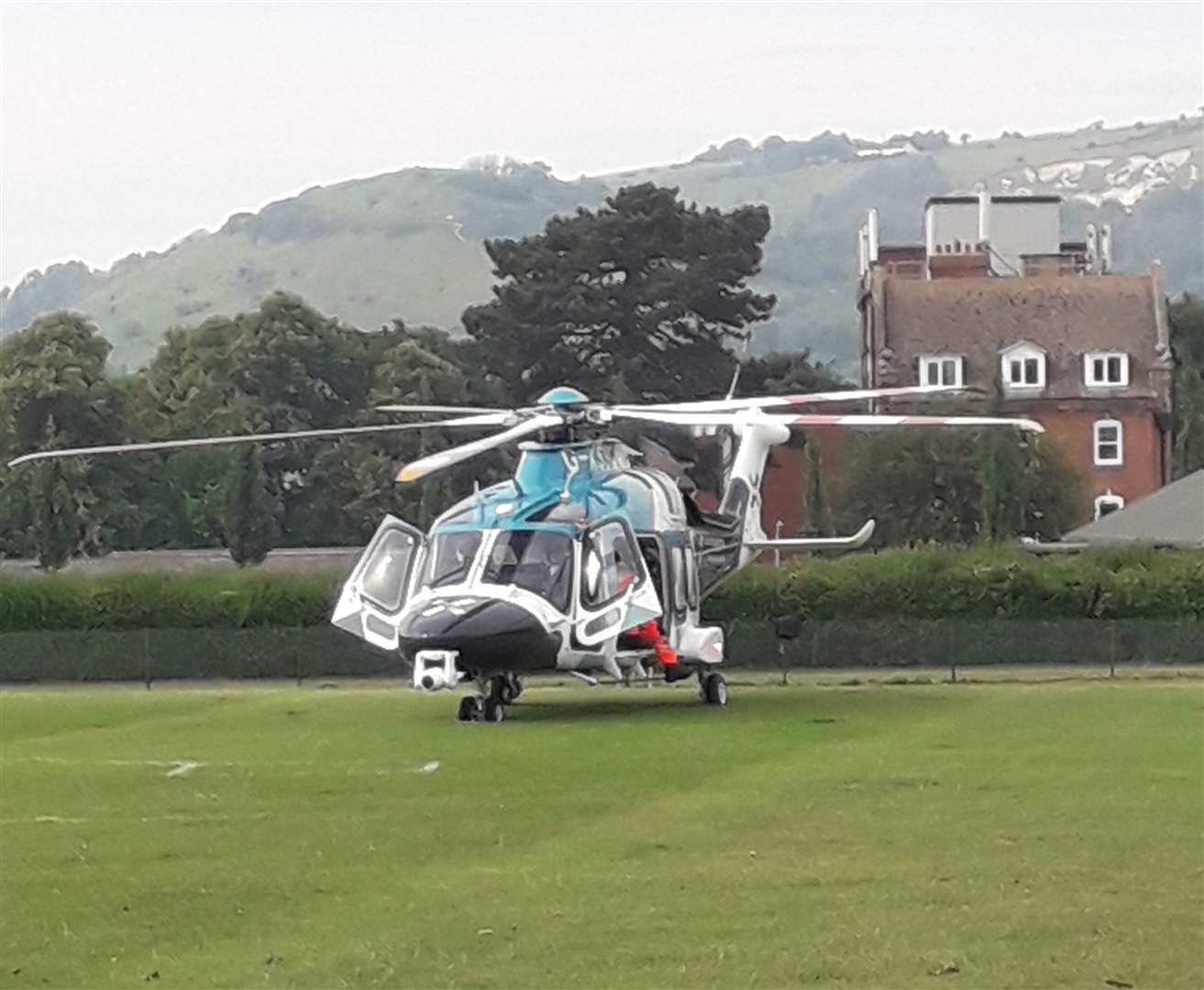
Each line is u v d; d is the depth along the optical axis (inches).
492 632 1290.6
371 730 1293.1
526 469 1385.3
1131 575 2241.6
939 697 1600.6
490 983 533.6
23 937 596.4
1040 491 3346.5
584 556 1339.8
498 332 3875.5
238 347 4338.1
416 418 3951.8
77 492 3826.3
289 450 4210.1
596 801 874.1
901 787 909.2
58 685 2158.0
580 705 1528.1
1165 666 2169.0
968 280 4212.6
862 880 663.8
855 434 3417.8
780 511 3809.1
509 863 709.9
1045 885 652.7
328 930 598.9
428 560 1353.3
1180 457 4229.8
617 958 557.6
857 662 2188.7
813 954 558.6
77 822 824.3
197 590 2284.7
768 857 711.7
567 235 3882.9
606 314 3853.3
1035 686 1791.3
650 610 1348.4
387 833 784.3
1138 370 4106.8
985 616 2246.6
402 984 534.0
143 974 550.3
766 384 3964.1
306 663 2213.3
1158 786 908.6
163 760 1086.4
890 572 2257.6
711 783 940.6
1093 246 4729.3
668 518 1454.2
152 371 4495.6
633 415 1395.2
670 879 669.9
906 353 4138.8
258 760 1080.2
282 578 2288.4
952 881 660.1
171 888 668.1
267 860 723.4
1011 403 4072.3
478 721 1355.8
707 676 1517.0
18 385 3858.3
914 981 530.0
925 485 3344.0
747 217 3922.2
